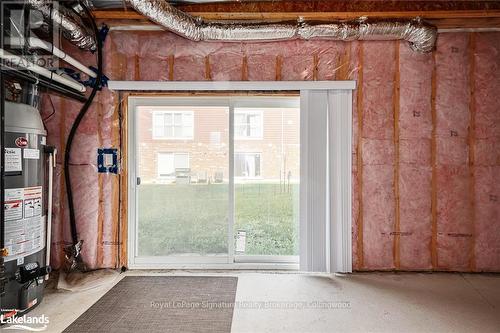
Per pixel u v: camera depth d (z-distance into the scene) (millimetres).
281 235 3238
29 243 2234
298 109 3201
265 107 3209
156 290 2699
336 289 2709
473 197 3051
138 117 3227
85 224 3078
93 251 3082
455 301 2494
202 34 2766
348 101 3035
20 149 2154
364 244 3092
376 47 3057
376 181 3082
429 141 3062
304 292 2656
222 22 2799
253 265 3193
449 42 3037
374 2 2750
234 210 3219
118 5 2752
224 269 3197
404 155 3068
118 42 3104
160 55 3119
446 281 2871
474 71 3031
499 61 3021
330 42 3072
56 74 2449
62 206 3094
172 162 3229
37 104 2504
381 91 3062
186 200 3234
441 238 3074
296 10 2768
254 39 2840
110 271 3053
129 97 3174
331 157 3035
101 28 2977
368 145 3076
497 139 3029
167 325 2158
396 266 3086
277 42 3090
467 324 2170
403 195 3074
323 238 3051
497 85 3025
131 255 3217
